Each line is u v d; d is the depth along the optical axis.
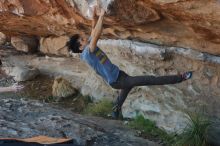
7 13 8.73
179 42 7.21
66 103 9.90
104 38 8.65
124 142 7.49
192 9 5.57
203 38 6.52
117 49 8.44
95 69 5.75
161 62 7.79
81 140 7.46
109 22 7.12
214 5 5.23
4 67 11.51
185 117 7.66
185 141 7.40
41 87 10.61
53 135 7.65
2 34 11.73
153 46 7.68
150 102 8.27
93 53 5.66
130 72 8.44
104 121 8.55
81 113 9.40
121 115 8.78
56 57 11.01
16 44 11.62
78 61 10.50
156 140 7.86
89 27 8.02
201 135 7.36
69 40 10.32
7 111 8.88
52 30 9.55
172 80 5.54
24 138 7.36
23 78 10.88
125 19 6.68
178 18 6.18
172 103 7.90
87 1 6.68
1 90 6.11
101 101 9.36
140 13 6.38
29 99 10.02
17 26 10.18
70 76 10.39
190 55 7.22
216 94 7.23
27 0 8.02
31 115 8.68
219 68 7.11
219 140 7.24
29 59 11.46
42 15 8.36
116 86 5.71
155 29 7.02
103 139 7.56
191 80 7.54
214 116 7.31
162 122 8.05
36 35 11.22
